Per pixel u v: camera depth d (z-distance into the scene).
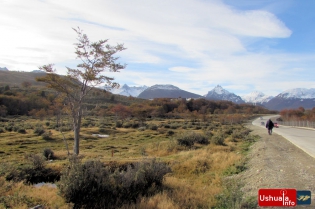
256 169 10.48
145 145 23.97
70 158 13.33
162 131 37.34
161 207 6.79
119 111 63.31
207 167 12.90
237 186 8.42
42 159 13.12
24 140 25.84
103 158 15.31
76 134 18.67
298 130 38.25
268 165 10.80
